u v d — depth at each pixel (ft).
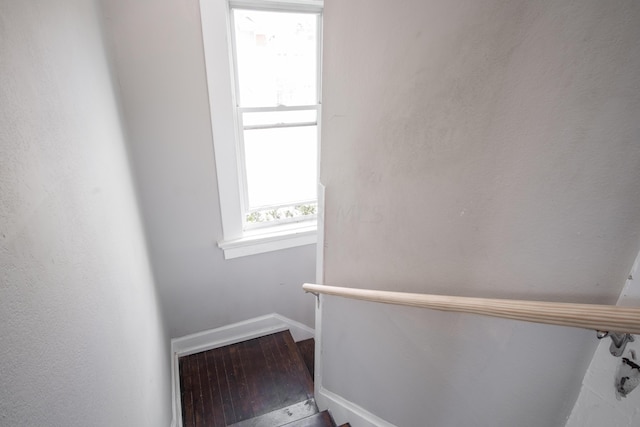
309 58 7.30
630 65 1.40
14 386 1.50
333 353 5.74
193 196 6.98
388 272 3.80
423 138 2.87
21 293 1.64
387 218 3.64
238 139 7.31
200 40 5.90
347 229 4.62
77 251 2.50
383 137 3.47
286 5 6.61
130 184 5.33
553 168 1.82
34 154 1.98
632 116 1.43
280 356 8.55
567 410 1.99
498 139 2.14
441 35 2.50
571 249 1.81
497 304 2.10
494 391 2.54
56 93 2.49
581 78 1.60
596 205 1.65
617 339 1.62
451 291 2.85
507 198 2.15
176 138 6.41
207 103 6.36
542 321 1.81
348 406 5.41
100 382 2.66
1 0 1.79
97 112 3.75
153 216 6.84
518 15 1.88
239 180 7.43
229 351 8.64
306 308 9.46
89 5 4.12
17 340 1.56
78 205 2.65
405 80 2.99
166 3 5.50
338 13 3.92
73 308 2.29
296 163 8.15
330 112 4.54
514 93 1.98
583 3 1.54
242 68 6.93
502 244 2.26
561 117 1.73
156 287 6.79
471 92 2.29
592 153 1.61
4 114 1.68
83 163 2.93
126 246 4.32
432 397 3.38
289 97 7.49
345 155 4.35
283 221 8.37
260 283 8.53
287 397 7.55
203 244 7.50
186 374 7.98
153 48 5.69
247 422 6.75
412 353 3.56
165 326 7.44
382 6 3.14
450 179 2.64
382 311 3.99
